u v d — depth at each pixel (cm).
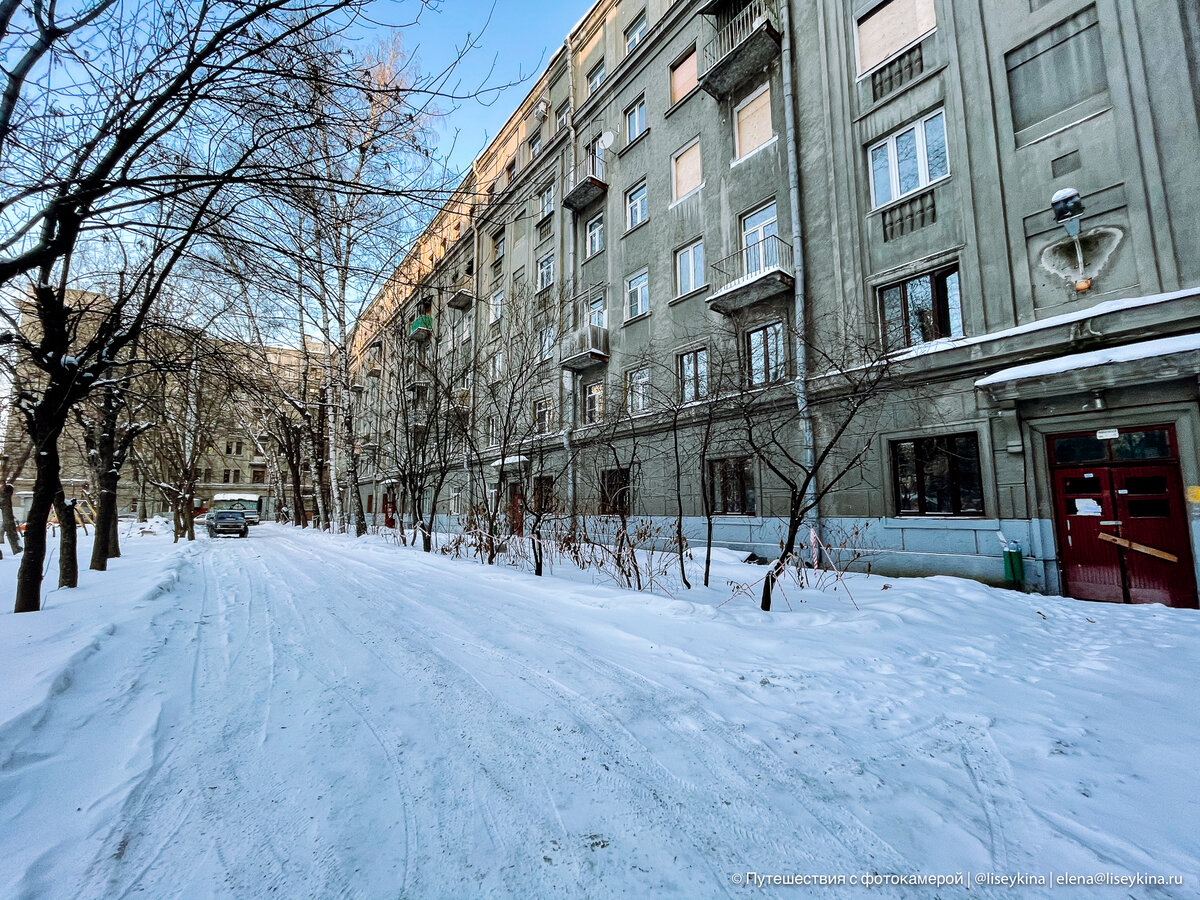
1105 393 693
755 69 1190
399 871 189
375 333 1775
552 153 1834
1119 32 714
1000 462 787
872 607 593
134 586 719
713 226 1264
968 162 841
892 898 181
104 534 1021
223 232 479
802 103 1095
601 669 397
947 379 841
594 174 1636
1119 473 698
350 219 486
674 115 1398
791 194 1072
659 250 1409
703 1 1331
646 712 324
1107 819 224
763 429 1077
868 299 959
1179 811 229
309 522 3206
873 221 962
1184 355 605
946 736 298
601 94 1623
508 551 1101
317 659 419
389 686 362
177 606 610
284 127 445
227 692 350
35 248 419
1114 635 523
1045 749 283
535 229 1912
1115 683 382
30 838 201
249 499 4150
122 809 221
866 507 934
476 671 392
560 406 1627
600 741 289
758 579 816
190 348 719
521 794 239
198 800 229
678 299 1327
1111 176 711
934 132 902
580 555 967
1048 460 757
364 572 922
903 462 906
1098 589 704
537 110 1936
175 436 1912
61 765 252
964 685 373
